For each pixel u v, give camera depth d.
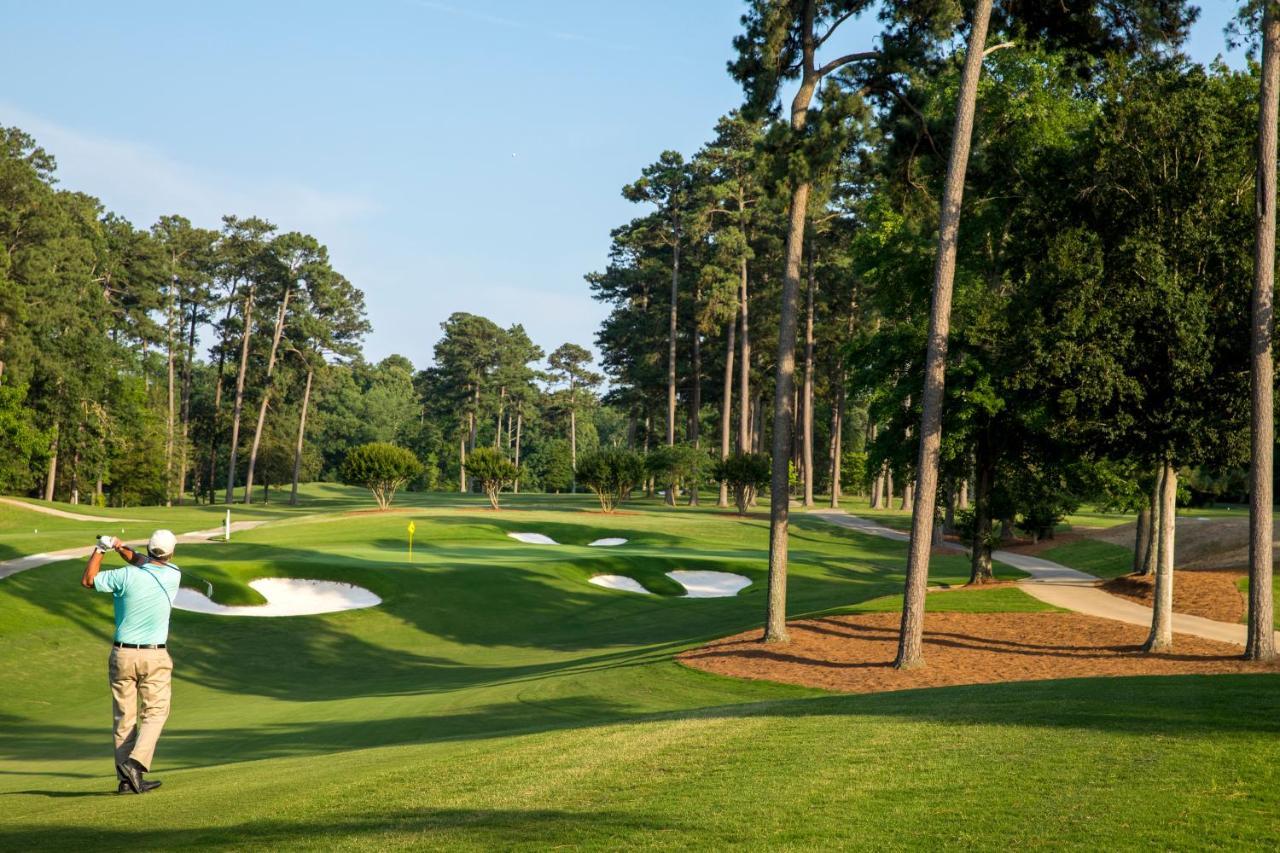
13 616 24.23
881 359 29.53
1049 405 20.58
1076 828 6.19
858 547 56.72
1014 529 54.38
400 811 7.32
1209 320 18.89
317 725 15.88
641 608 33.88
